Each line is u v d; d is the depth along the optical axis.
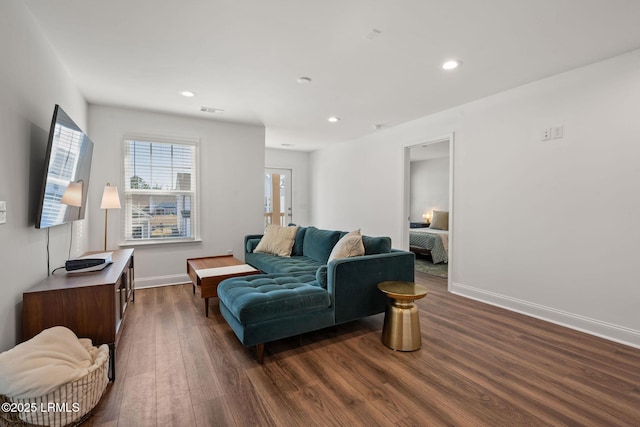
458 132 3.75
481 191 3.49
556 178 2.85
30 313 1.79
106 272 2.28
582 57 2.51
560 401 1.71
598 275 2.60
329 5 1.86
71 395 1.47
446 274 4.81
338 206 6.15
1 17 1.62
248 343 2.05
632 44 2.30
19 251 1.82
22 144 1.87
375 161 5.16
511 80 2.98
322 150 6.65
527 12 1.92
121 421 1.55
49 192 2.00
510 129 3.21
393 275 2.78
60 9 1.92
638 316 2.39
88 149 2.77
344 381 1.90
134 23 2.06
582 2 1.82
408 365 2.09
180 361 2.14
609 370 2.04
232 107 3.83
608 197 2.54
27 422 1.40
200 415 1.60
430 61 2.59
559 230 2.84
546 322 2.87
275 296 2.19
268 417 1.58
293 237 4.17
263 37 2.23
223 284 2.61
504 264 3.27
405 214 4.65
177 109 3.92
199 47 2.38
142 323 2.80
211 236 4.45
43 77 2.19
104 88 3.21
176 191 4.24
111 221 3.81
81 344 1.75
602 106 2.56
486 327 2.75
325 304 2.37
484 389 1.82
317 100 3.57
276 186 6.90
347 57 2.53
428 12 1.93
